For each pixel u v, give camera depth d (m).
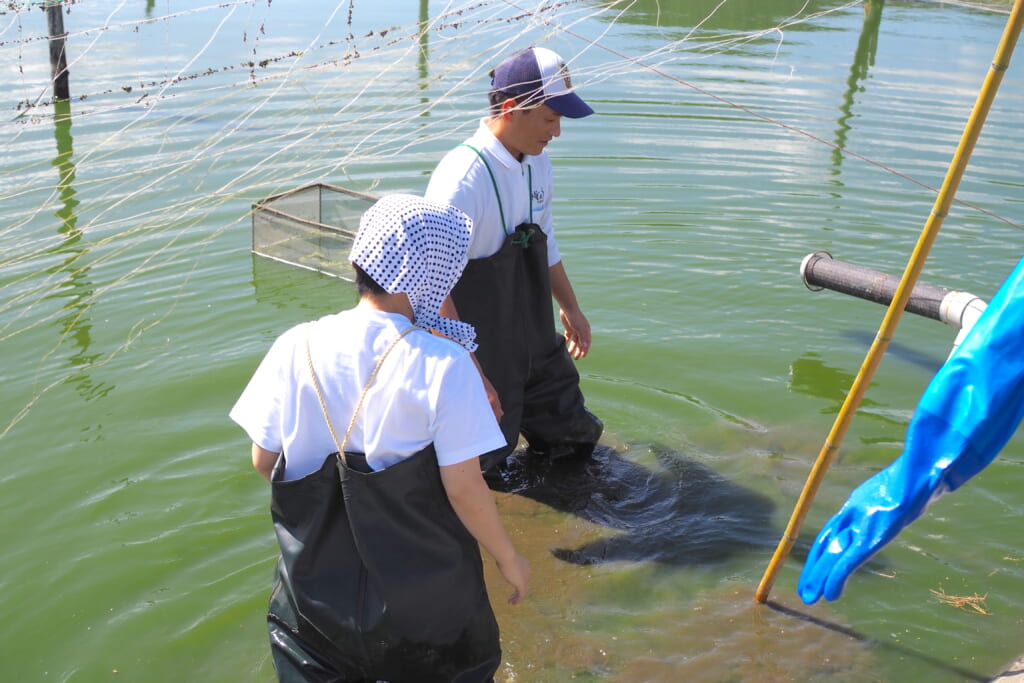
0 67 10.01
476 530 2.49
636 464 4.61
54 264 6.45
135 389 5.06
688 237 7.13
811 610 3.65
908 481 2.96
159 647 3.37
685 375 5.36
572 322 4.49
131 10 12.88
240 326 5.79
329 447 2.44
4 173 7.66
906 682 3.29
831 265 6.08
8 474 4.32
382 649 2.46
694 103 10.45
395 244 2.34
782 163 8.69
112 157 8.10
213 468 4.41
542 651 3.44
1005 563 3.88
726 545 4.04
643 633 3.53
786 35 14.28
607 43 12.85
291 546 2.46
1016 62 12.88
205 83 9.73
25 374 5.17
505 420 4.18
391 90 9.34
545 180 4.15
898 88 11.18
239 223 7.29
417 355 2.34
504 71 3.73
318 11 13.30
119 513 4.08
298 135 8.31
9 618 3.49
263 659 3.33
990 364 2.82
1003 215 7.50
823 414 5.00
